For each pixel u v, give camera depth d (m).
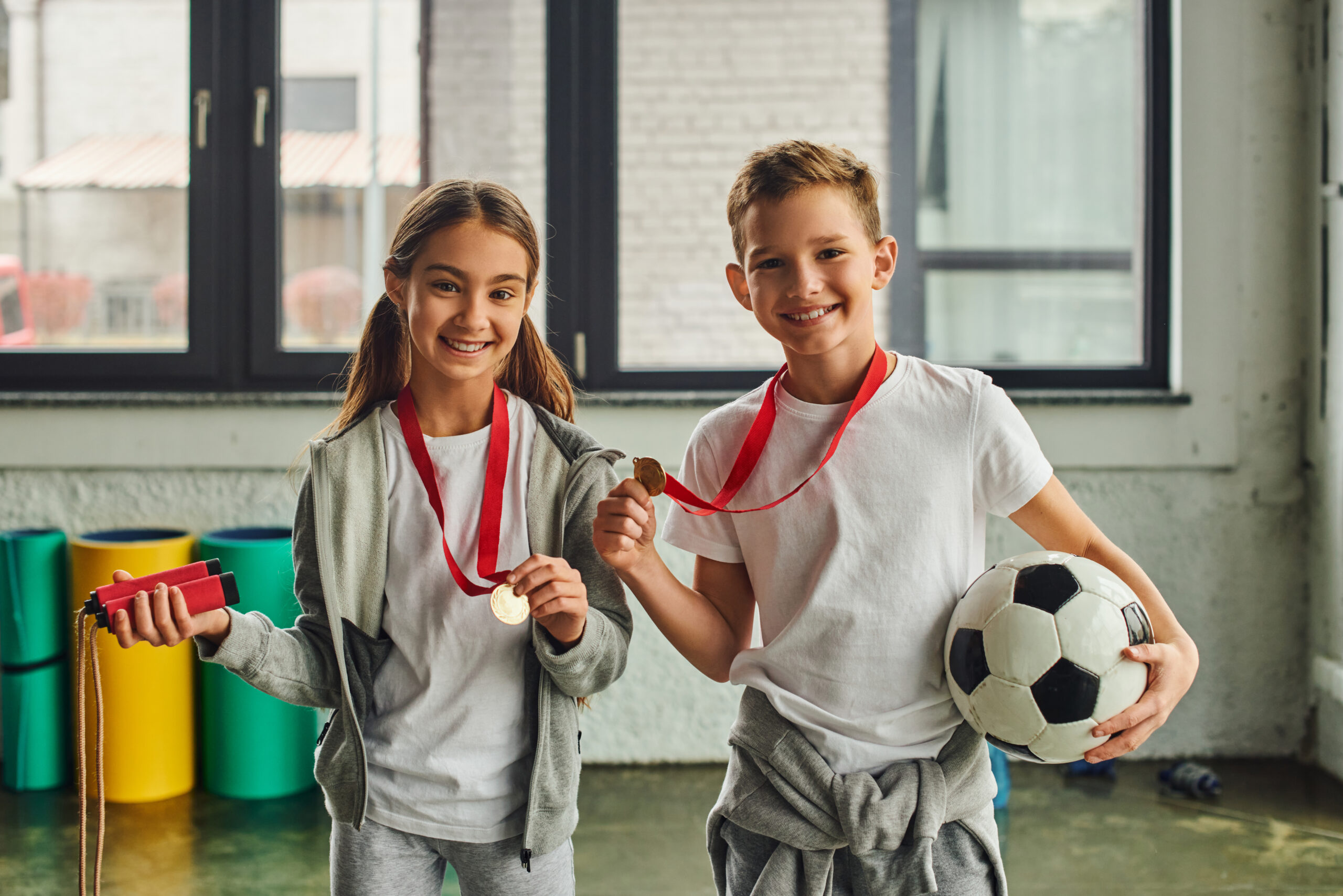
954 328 2.99
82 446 2.60
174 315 2.78
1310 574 2.64
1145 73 2.73
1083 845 2.16
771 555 1.10
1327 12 2.53
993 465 1.08
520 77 2.89
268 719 2.41
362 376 1.24
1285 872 2.03
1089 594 0.99
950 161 2.99
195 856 2.12
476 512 1.14
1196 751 2.68
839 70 2.98
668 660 2.68
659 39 2.93
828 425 1.11
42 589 2.44
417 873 1.12
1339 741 2.53
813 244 1.03
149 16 2.75
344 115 2.85
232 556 2.35
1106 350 2.96
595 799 2.46
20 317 2.77
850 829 1.01
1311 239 2.60
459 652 1.11
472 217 1.08
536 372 1.25
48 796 2.43
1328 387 2.54
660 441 2.64
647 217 2.92
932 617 1.06
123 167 2.77
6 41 2.76
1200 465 2.63
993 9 2.97
